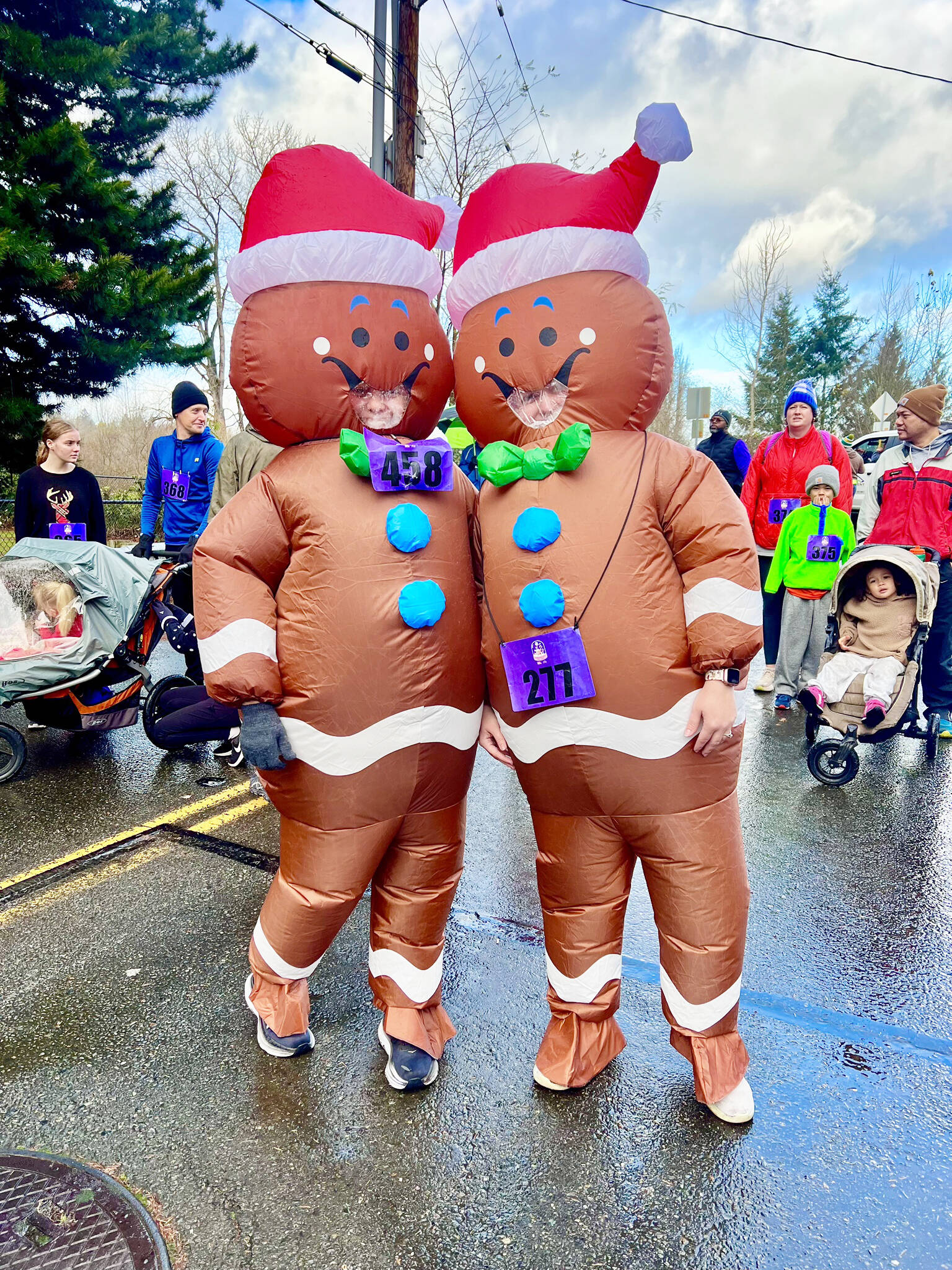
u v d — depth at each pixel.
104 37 14.80
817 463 6.25
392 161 10.97
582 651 2.04
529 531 2.05
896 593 4.75
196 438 5.71
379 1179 2.08
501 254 2.11
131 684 4.96
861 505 5.75
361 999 2.80
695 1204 2.02
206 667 2.11
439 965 2.45
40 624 4.58
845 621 4.94
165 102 16.06
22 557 4.61
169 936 3.16
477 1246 1.91
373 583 2.09
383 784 2.16
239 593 2.11
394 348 2.16
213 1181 2.08
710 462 2.11
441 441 2.20
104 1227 1.94
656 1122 2.26
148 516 5.83
